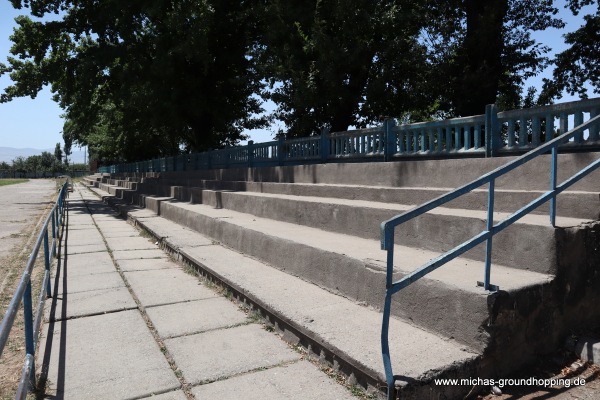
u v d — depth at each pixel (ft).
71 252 29.58
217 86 70.74
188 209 35.24
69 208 64.90
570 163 15.99
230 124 85.71
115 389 10.91
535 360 11.49
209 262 21.62
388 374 9.48
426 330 12.18
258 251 22.09
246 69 71.00
